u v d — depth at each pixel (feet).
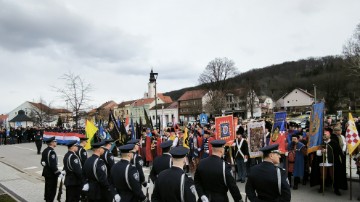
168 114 332.60
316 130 35.40
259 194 16.81
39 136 86.02
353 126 32.45
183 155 15.96
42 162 32.07
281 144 38.11
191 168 50.42
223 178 18.25
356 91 237.86
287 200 16.06
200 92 312.91
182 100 324.80
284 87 389.80
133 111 350.64
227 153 44.88
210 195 18.62
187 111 317.63
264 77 431.02
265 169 16.62
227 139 43.24
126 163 20.83
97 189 24.94
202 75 272.72
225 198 18.60
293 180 41.37
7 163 69.05
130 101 375.66
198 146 48.83
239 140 42.91
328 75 294.66
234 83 296.71
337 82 266.16
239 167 42.63
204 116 62.85
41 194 38.09
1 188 42.55
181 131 55.88
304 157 38.88
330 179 35.19
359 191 35.04
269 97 364.99
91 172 24.76
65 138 106.32
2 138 129.08
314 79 349.20
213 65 265.34
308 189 37.14
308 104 320.91
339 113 115.24
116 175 20.74
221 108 246.47
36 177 50.52
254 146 39.55
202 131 50.83
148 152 57.06
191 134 52.49
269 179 16.30
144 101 350.02
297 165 37.45
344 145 35.27
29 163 68.08
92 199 24.91
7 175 52.90
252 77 319.88
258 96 324.60
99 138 69.51
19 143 130.31
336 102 269.23
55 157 32.14
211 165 18.56
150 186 40.19
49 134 117.60
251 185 17.12
